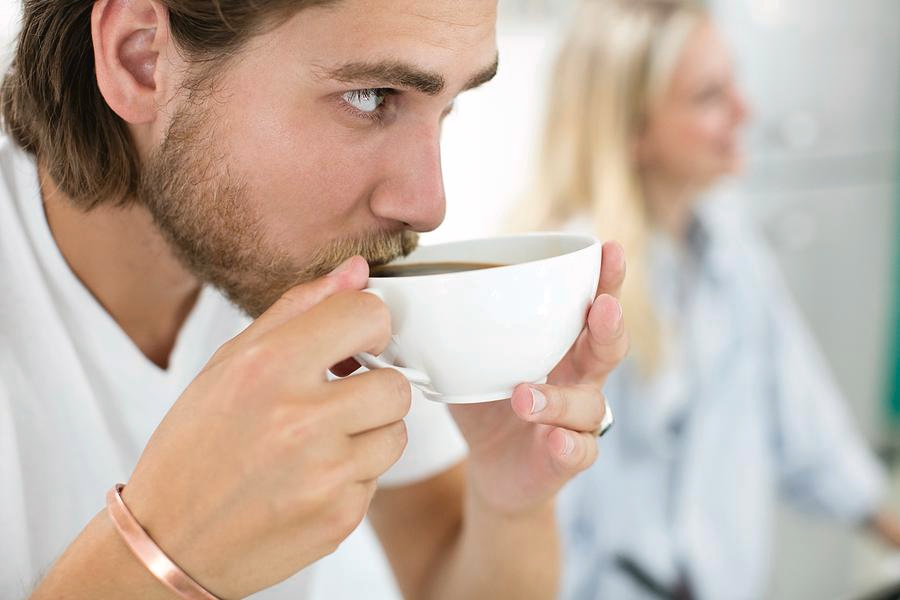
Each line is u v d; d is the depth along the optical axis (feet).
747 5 7.27
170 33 2.18
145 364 2.72
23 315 2.54
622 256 2.21
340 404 1.71
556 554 3.01
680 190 6.18
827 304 8.20
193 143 2.23
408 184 2.17
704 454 6.00
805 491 6.39
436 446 3.28
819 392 6.40
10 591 2.43
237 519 1.72
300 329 1.72
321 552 1.79
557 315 1.89
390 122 2.16
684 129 5.97
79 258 2.62
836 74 7.80
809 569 7.64
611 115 5.78
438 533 3.27
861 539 7.79
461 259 2.35
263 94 2.10
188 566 1.76
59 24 2.38
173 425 1.76
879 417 8.80
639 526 5.81
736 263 6.44
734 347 6.22
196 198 2.27
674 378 5.90
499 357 1.88
